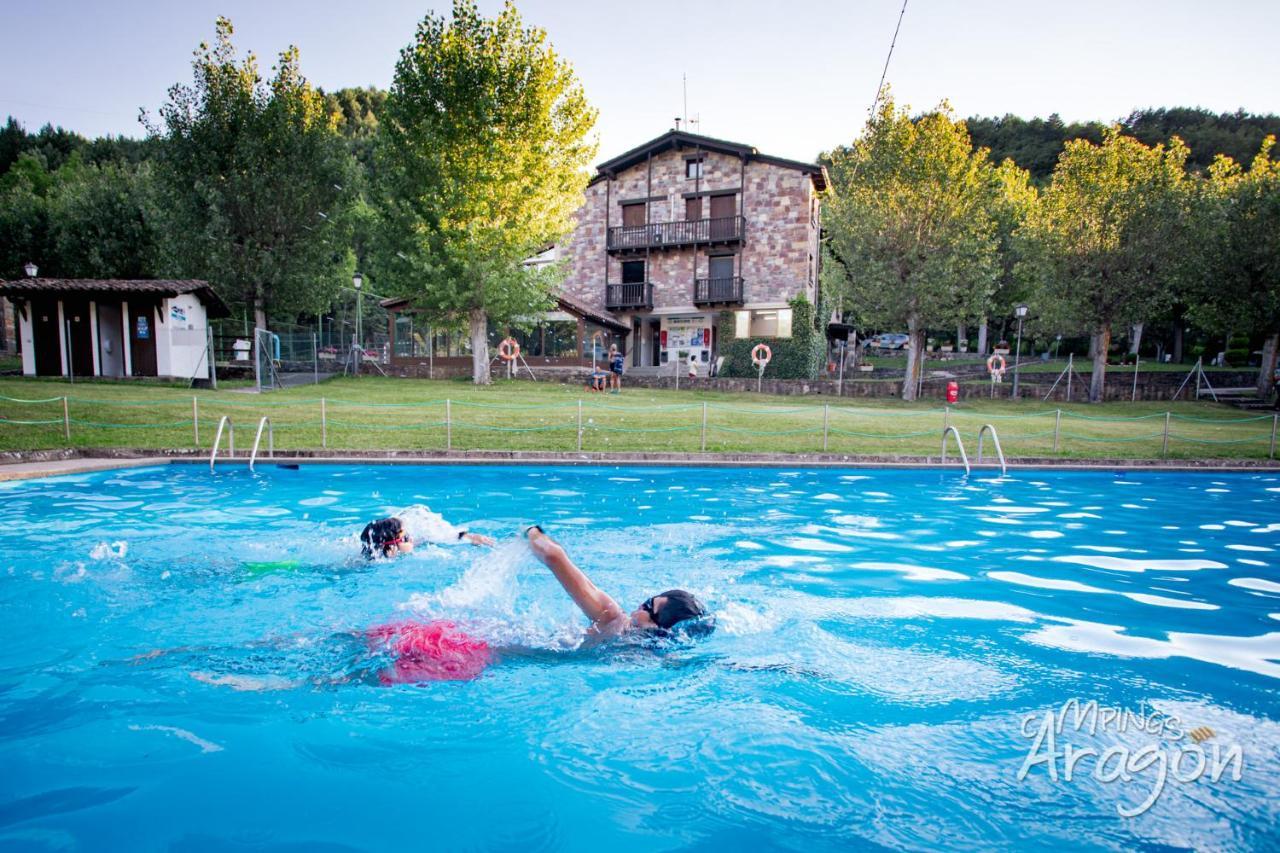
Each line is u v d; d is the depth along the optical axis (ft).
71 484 30.96
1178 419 74.64
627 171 123.65
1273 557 21.33
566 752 9.27
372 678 11.34
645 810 7.98
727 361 118.42
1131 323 104.42
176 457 36.73
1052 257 99.25
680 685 11.37
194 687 10.95
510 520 25.11
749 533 23.77
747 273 116.78
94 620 13.98
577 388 92.84
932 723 10.16
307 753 9.13
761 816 7.85
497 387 88.94
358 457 37.65
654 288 123.13
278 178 101.24
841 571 19.04
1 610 14.51
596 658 12.34
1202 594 17.19
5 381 66.90
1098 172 96.99
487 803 8.09
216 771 8.65
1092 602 16.40
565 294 116.16
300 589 16.01
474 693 10.94
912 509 28.91
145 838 7.29
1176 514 28.55
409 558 18.65
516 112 84.64
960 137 94.48
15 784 8.29
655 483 34.42
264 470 35.53
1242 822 7.65
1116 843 7.27
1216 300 95.50
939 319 98.32
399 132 87.25
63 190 148.87
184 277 101.91
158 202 102.99
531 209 87.51
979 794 8.25
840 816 7.84
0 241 131.64
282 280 102.63
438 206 84.12
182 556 18.93
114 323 78.59
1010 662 12.49
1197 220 94.53
